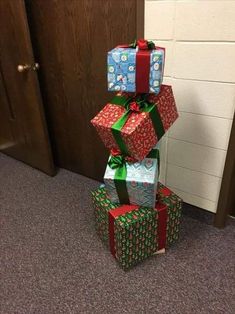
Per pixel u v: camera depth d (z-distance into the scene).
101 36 1.58
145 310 1.27
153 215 1.34
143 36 1.41
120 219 1.31
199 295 1.31
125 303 1.30
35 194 2.04
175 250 1.53
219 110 1.36
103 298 1.32
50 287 1.38
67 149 2.22
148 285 1.37
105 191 1.52
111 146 1.32
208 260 1.47
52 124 2.19
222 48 1.23
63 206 1.91
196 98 1.40
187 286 1.35
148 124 1.16
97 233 1.66
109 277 1.42
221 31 1.20
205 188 1.61
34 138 2.16
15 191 2.09
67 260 1.52
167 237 1.49
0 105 2.29
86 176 2.23
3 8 1.74
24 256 1.55
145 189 1.29
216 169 1.52
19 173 2.31
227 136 1.40
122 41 1.51
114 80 1.13
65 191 2.06
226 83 1.29
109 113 1.25
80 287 1.38
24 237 1.68
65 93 1.95
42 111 1.98
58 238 1.66
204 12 1.20
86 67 1.74
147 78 1.09
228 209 1.60
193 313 1.25
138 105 1.16
